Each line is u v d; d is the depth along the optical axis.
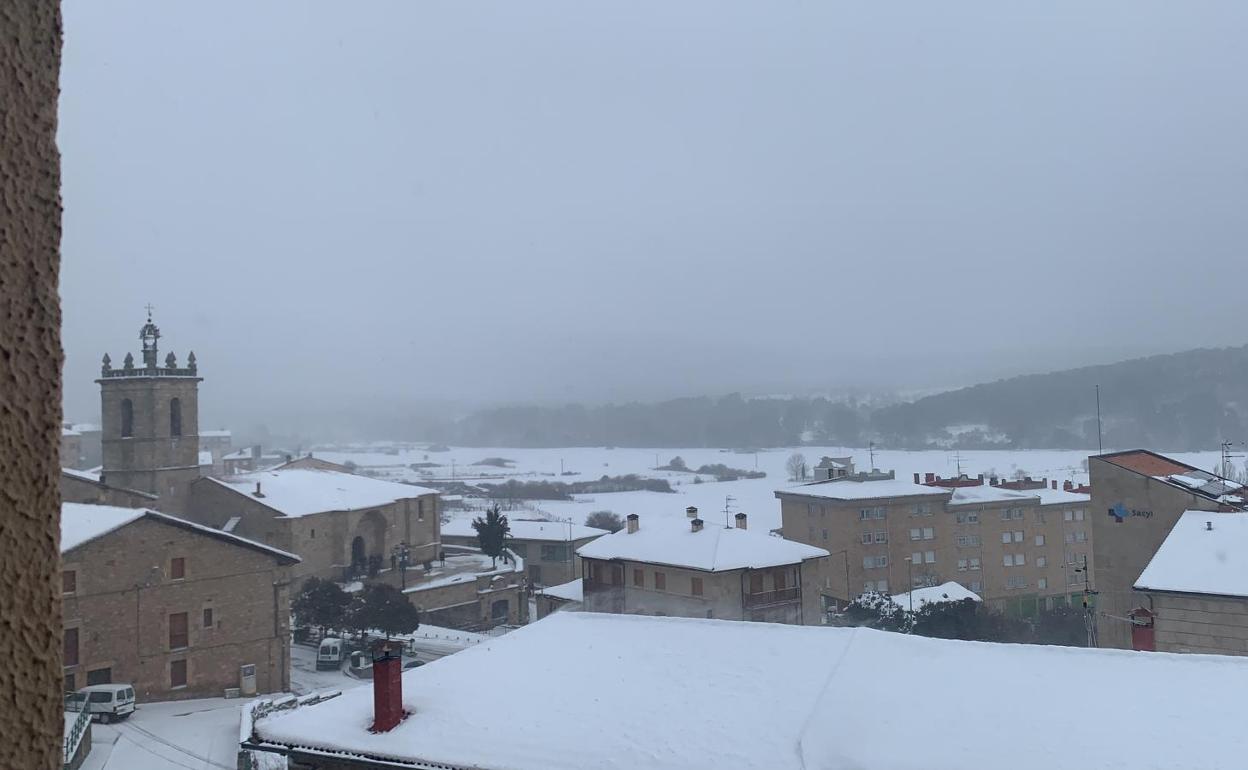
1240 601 25.81
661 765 14.26
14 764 1.91
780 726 15.15
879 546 61.03
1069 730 14.21
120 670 39.47
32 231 2.05
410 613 54.47
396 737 15.73
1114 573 39.88
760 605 44.09
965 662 17.16
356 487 72.62
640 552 46.75
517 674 18.12
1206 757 13.12
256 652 43.41
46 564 2.02
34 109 2.09
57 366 2.09
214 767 31.58
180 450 65.31
